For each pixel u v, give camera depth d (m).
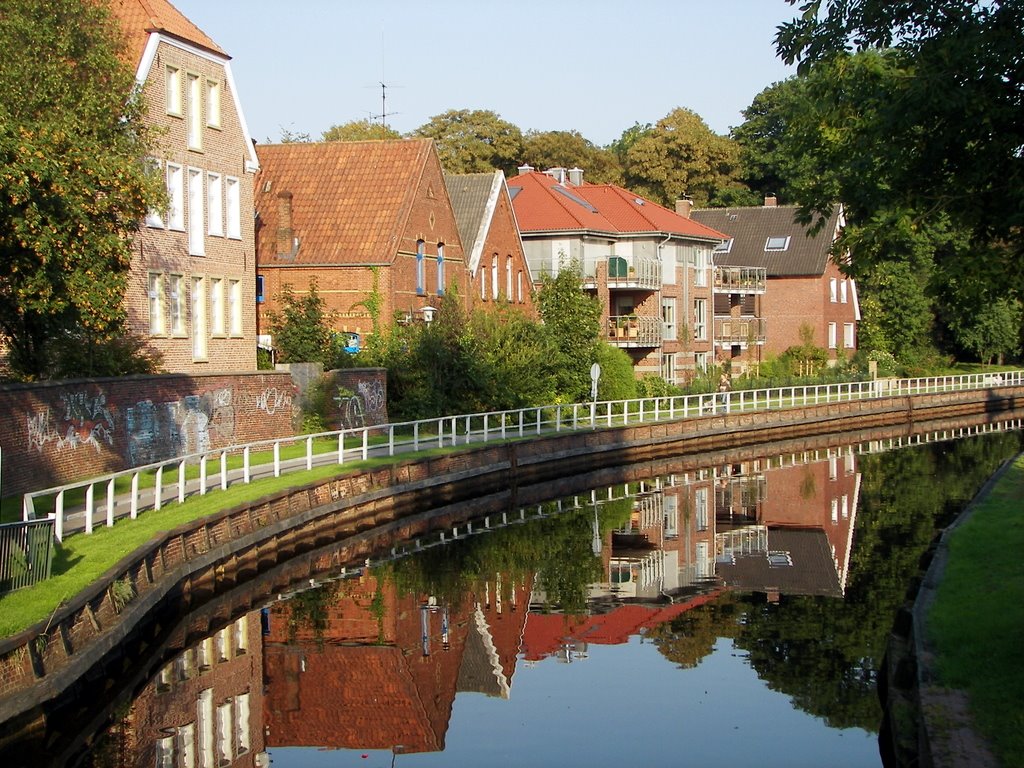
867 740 16.33
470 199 59.84
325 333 45.69
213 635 22.14
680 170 103.75
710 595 25.67
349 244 49.78
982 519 25.97
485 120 98.69
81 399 29.28
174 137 39.41
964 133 14.20
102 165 26.78
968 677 14.15
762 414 61.84
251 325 44.50
